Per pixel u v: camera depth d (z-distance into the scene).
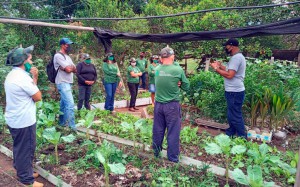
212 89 8.02
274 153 5.59
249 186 4.03
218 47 11.85
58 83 6.67
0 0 11.82
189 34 6.55
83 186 4.32
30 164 4.27
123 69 13.62
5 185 4.06
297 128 7.70
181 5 18.09
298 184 3.08
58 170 4.85
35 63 10.11
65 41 6.55
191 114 8.35
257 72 8.68
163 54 5.00
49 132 5.14
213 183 4.26
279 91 6.96
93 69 8.70
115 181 4.45
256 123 7.29
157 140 5.26
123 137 6.43
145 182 4.34
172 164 5.01
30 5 11.73
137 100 11.52
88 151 5.27
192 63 19.92
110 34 7.72
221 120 7.62
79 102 8.64
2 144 6.11
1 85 9.19
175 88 4.99
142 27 13.33
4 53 9.80
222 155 5.44
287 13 12.89
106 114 8.45
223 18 11.97
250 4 13.41
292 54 13.38
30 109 4.09
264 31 5.49
